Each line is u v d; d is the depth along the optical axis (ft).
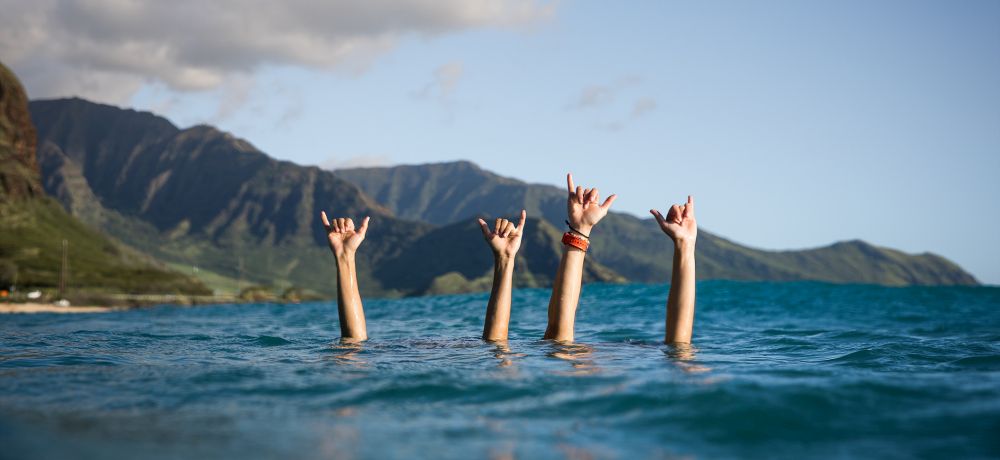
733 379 17.33
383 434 12.17
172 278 577.02
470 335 34.88
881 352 25.76
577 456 10.88
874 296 104.99
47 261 597.52
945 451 11.12
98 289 452.76
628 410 14.03
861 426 12.69
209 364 21.49
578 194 26.03
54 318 113.60
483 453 10.96
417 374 18.60
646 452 11.16
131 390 16.42
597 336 38.70
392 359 22.07
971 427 12.49
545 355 22.61
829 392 15.26
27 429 12.07
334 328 50.72
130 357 24.02
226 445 11.24
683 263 25.22
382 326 48.96
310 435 12.04
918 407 13.98
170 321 81.00
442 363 20.89
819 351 26.84
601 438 12.00
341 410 14.25
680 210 25.35
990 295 112.16
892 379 17.13
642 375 18.12
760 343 31.65
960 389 15.65
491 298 27.17
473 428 12.66
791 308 78.84
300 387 16.81
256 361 22.24
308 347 27.07
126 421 12.96
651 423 13.01
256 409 14.30
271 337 35.88
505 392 15.99
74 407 14.29
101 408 14.21
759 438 11.98
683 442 11.76
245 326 57.16
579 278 25.98
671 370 19.13
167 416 13.48
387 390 16.39
